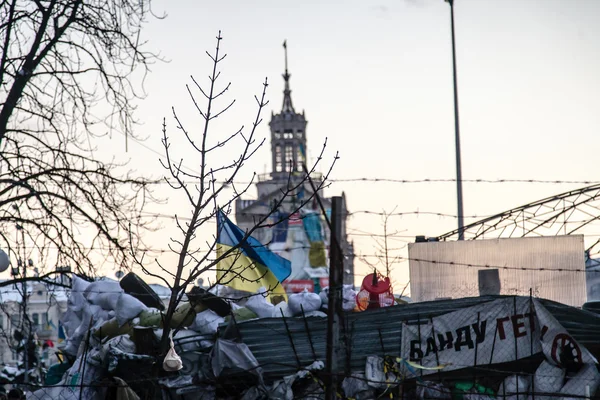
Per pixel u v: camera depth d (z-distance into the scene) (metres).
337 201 14.91
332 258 14.66
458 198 34.53
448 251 22.56
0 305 17.23
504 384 16.19
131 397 15.63
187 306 18.61
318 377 16.28
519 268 20.52
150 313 18.66
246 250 20.88
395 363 16.64
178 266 14.52
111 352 16.75
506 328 16.62
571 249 21.58
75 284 19.94
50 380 19.89
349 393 16.44
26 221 15.42
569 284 21.52
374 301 19.20
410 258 22.62
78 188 15.66
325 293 18.88
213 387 16.69
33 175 15.58
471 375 16.61
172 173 14.46
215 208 14.61
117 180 16.08
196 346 17.84
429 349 16.69
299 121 146.50
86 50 16.98
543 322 16.42
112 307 19.56
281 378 16.72
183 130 14.61
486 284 22.08
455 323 16.75
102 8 17.06
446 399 16.53
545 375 16.25
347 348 16.66
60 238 15.55
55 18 16.69
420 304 17.00
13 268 15.93
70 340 19.84
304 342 16.95
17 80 16.31
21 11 16.69
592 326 16.83
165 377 15.44
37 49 16.64
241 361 16.53
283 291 21.80
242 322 17.03
